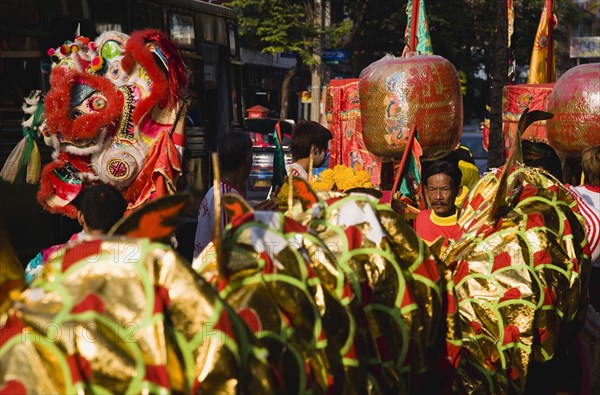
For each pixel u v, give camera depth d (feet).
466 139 54.85
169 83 17.48
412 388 11.05
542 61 35.53
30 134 18.67
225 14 31.01
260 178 57.00
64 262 7.85
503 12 32.48
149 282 7.64
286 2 76.07
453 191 15.89
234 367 7.63
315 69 79.92
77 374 7.21
